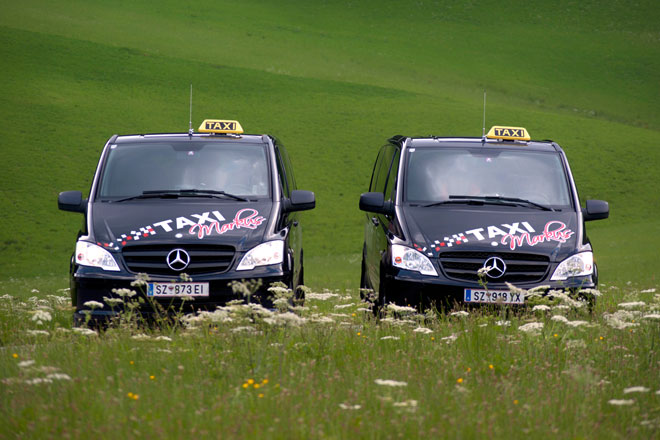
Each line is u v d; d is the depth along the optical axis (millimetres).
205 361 22547
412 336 27594
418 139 38781
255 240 31312
